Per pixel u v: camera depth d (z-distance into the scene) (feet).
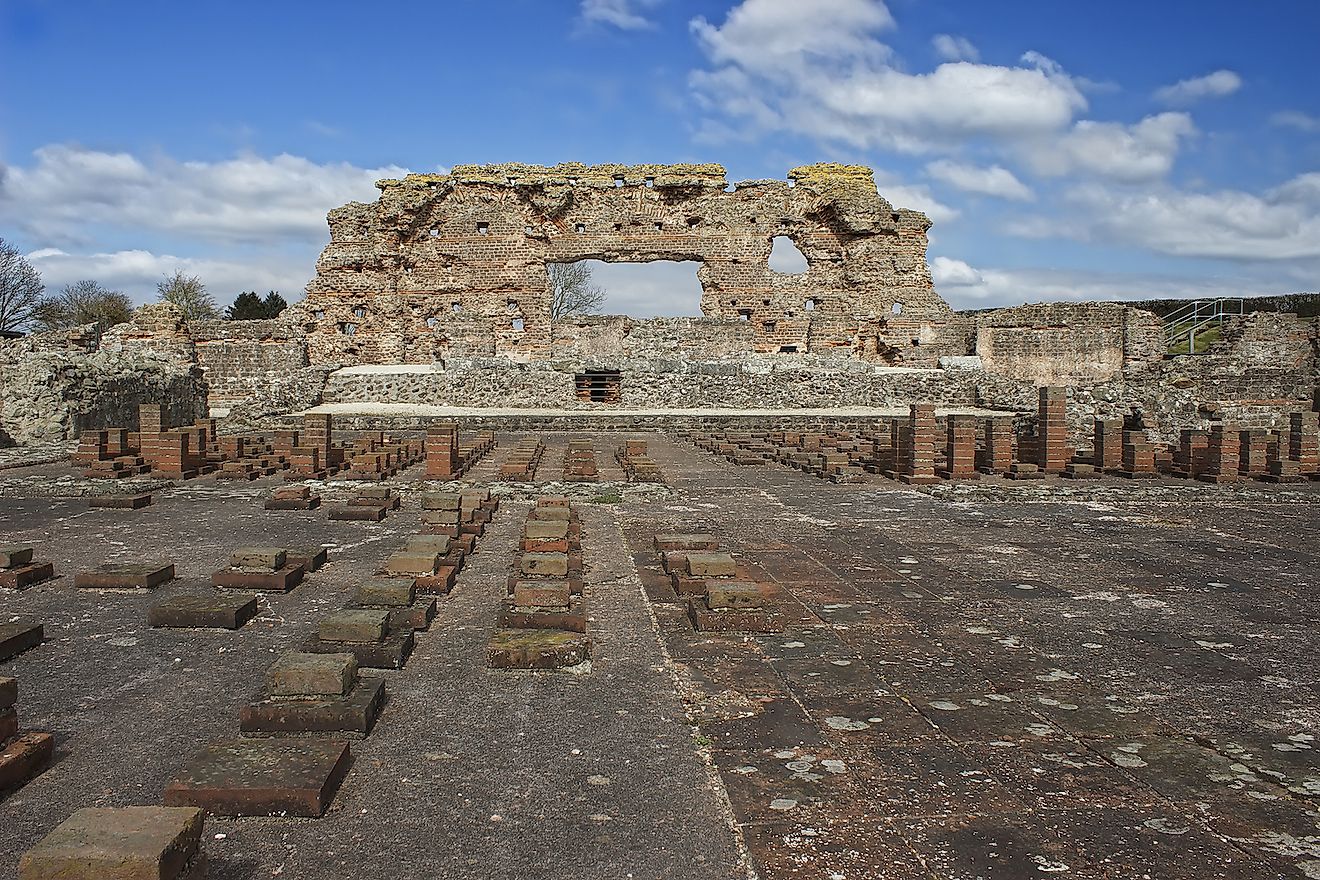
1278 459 54.80
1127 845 12.84
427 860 12.39
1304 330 117.80
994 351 126.00
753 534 36.86
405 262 137.80
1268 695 18.71
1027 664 20.56
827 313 140.05
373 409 104.78
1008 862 12.41
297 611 24.35
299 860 12.34
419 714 17.40
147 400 83.30
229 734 16.33
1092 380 124.67
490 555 31.73
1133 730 16.85
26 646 20.71
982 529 38.40
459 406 111.55
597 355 120.88
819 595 26.84
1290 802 14.10
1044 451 58.85
